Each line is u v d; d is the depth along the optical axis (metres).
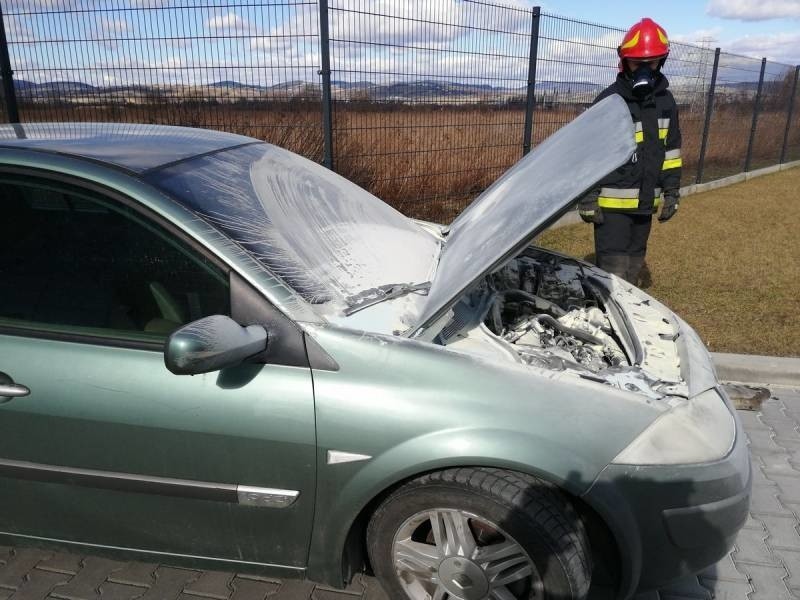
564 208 2.02
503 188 3.01
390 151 6.34
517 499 1.83
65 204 2.04
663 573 1.96
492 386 1.87
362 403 1.86
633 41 4.04
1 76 6.13
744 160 13.39
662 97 4.22
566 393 1.90
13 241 2.07
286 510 1.96
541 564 1.87
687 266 6.34
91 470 1.99
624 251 4.45
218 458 1.92
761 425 3.63
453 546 1.95
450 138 6.80
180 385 1.90
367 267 2.30
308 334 1.90
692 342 2.52
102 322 2.01
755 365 4.08
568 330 2.50
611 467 1.83
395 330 2.00
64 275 2.04
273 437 1.88
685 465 1.86
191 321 1.97
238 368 1.90
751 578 2.49
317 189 2.73
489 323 2.46
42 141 2.22
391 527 1.99
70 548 2.16
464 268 2.16
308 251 2.18
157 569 2.46
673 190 4.42
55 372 1.94
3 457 2.02
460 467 1.89
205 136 2.76
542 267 3.15
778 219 8.65
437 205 6.94
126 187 2.00
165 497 1.99
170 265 1.99
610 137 2.28
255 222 2.13
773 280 5.89
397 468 1.84
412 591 2.07
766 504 2.94
